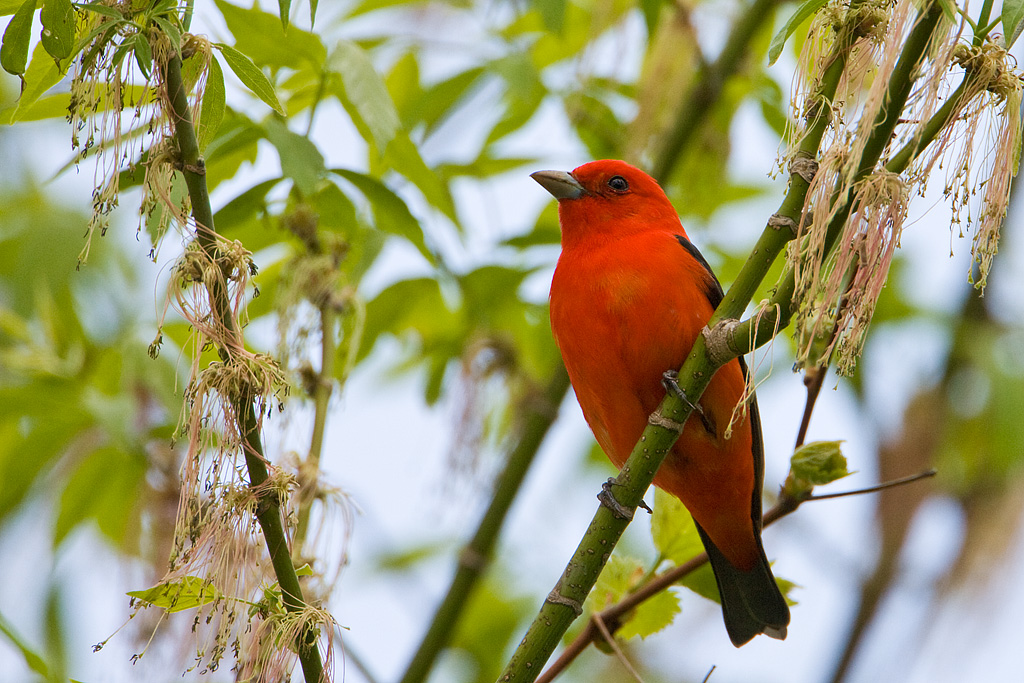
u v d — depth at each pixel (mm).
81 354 11930
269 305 11609
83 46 6207
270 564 7008
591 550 7352
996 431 14391
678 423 7398
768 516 8359
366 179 9844
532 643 7215
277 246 11508
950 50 6582
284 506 6668
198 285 6480
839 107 6844
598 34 12227
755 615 10297
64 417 11203
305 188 8703
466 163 12195
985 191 6656
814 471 8250
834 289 6566
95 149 6617
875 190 6520
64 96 8258
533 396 11906
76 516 11648
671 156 13156
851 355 6625
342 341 10625
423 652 11422
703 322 9586
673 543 9539
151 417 11258
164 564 10312
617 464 10602
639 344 9562
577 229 10758
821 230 6570
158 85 6441
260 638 6500
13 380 11609
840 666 14398
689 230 14211
